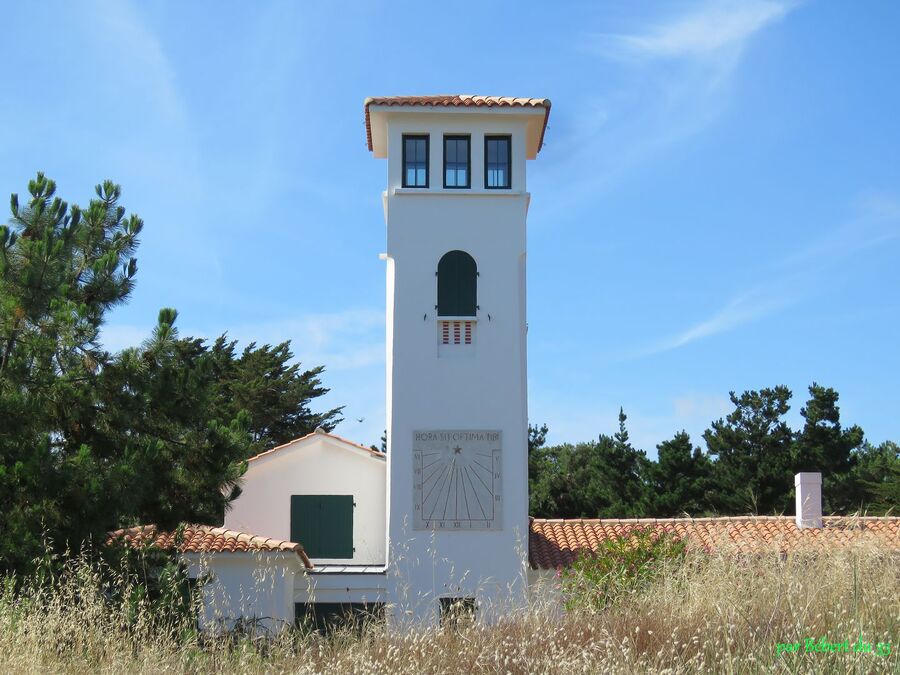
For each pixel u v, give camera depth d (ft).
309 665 35.63
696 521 101.86
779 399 166.50
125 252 72.79
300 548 85.81
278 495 103.81
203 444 69.62
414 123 100.83
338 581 91.45
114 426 67.36
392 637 39.91
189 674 38.52
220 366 181.68
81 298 68.85
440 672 34.73
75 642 37.70
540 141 104.83
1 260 63.31
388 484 93.86
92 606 39.86
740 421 168.04
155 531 68.95
